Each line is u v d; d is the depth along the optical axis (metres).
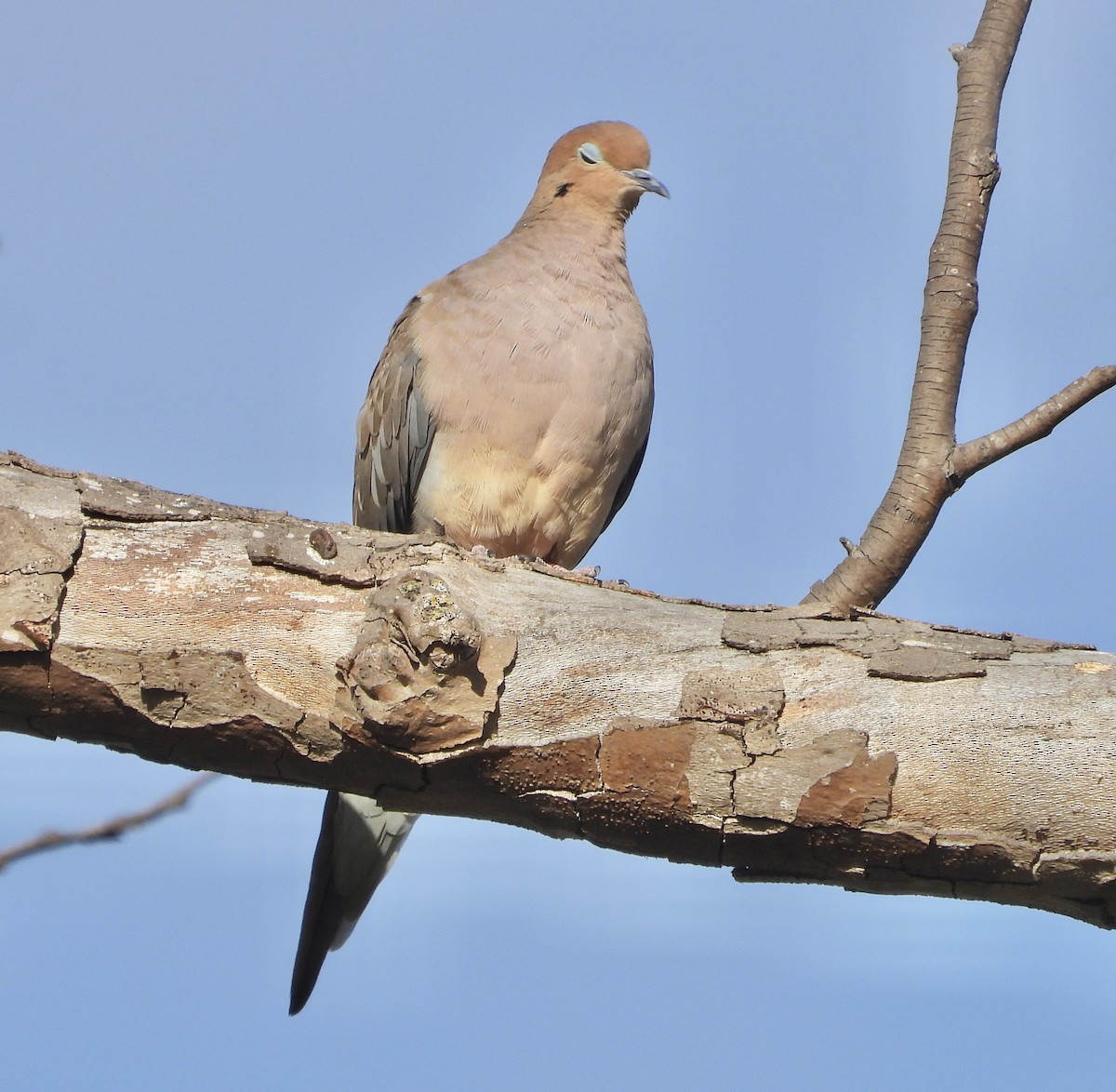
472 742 6.07
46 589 6.01
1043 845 5.79
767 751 5.93
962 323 7.93
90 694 6.07
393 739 6.05
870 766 5.85
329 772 6.27
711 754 5.96
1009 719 5.86
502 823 6.48
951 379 7.92
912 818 5.84
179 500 6.37
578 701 6.09
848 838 5.91
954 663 6.01
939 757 5.84
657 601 6.43
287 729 6.11
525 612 6.29
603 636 6.21
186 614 6.12
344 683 6.04
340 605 6.20
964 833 5.82
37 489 6.26
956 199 8.02
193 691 6.06
